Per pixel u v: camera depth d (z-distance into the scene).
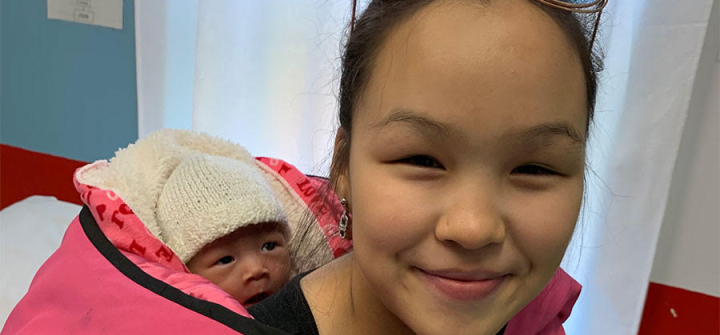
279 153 1.21
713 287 1.09
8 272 1.07
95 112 1.44
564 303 0.72
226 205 0.80
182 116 1.30
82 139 1.48
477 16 0.42
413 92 0.42
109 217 0.66
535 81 0.41
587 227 1.05
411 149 0.43
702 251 1.09
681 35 0.93
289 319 0.54
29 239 1.17
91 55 1.40
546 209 0.43
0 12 1.45
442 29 0.42
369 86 0.47
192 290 0.55
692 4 0.92
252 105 1.19
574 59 0.45
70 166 1.51
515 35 0.41
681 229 1.10
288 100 1.17
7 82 1.51
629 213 1.02
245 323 0.49
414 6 0.44
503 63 0.40
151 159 0.86
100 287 0.56
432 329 0.45
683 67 0.94
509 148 0.41
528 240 0.43
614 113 1.00
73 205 1.36
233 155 0.93
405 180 0.43
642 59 0.97
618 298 1.06
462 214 0.41
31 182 1.57
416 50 0.42
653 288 1.15
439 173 0.42
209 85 1.18
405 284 0.45
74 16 1.38
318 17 1.12
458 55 0.40
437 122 0.41
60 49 1.42
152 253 0.68
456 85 0.40
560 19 0.44
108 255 0.60
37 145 1.53
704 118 1.04
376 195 0.44
